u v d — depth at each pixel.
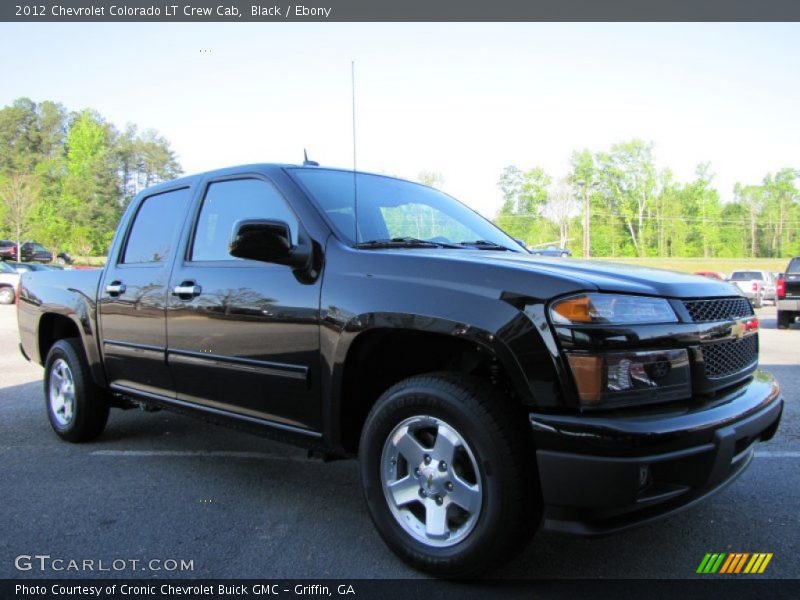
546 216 67.69
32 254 49.94
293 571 2.68
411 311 2.56
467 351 2.80
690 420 2.29
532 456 2.37
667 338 2.39
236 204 3.56
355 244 3.03
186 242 3.75
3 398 6.37
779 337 12.70
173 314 3.64
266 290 3.14
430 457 2.58
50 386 4.83
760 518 3.19
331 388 2.85
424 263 2.68
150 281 3.86
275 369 3.08
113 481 3.82
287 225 2.91
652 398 2.34
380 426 2.70
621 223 80.25
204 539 2.99
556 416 2.25
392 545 2.68
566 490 2.22
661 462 2.22
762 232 88.38
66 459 4.27
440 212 3.89
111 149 71.94
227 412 3.43
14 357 9.38
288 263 2.97
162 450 4.49
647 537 2.98
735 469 2.68
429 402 2.52
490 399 2.40
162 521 3.20
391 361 2.96
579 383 2.25
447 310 2.48
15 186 52.31
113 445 4.62
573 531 2.24
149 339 3.84
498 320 2.37
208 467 4.11
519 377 2.31
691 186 82.56
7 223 51.38
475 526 2.41
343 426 2.89
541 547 2.88
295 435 3.07
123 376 4.15
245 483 3.79
